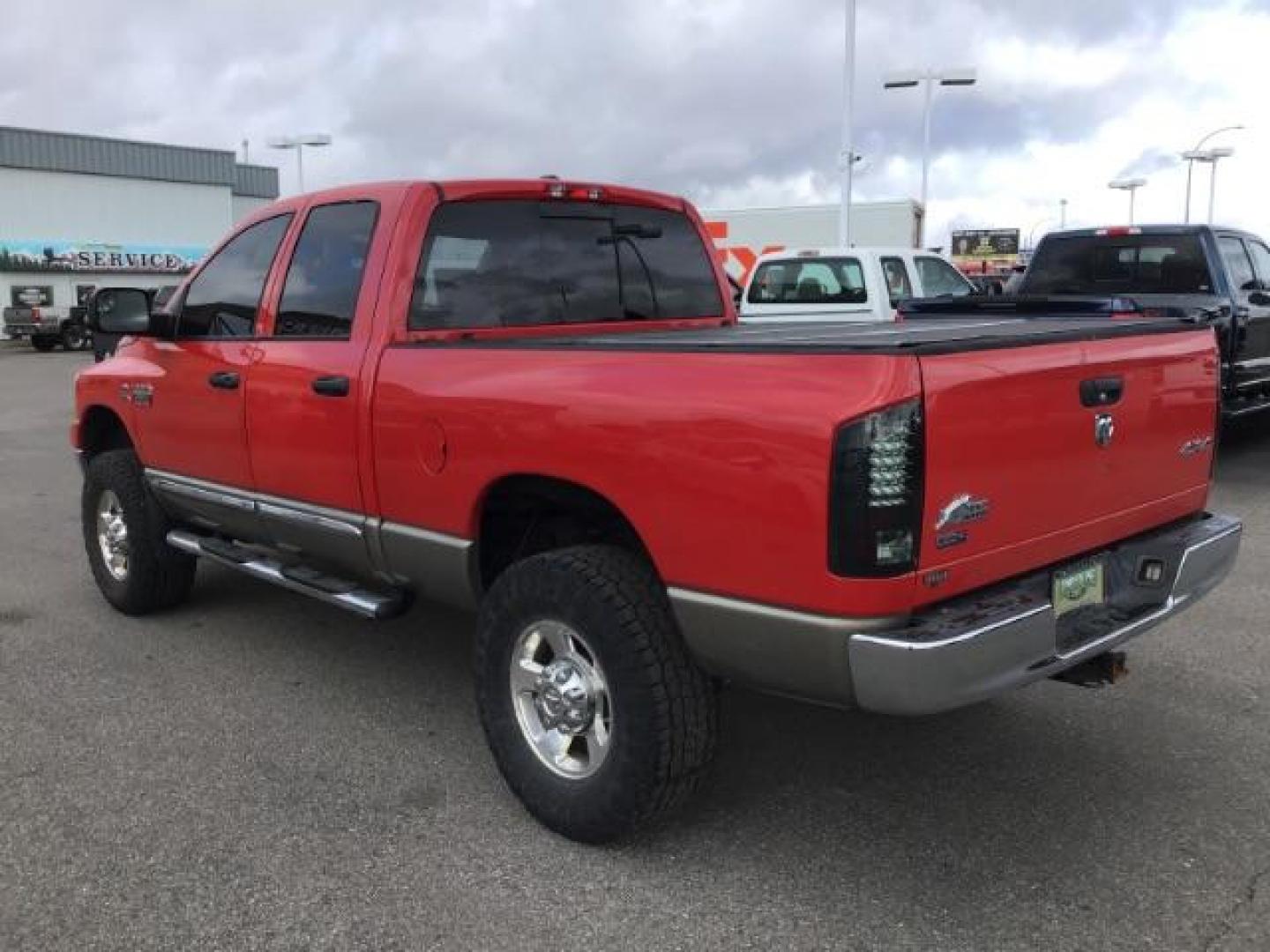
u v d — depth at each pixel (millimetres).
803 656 2791
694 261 5051
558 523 3766
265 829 3484
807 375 2748
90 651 5215
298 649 5223
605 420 3125
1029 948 2828
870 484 2631
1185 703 4402
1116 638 3264
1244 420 11594
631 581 3186
